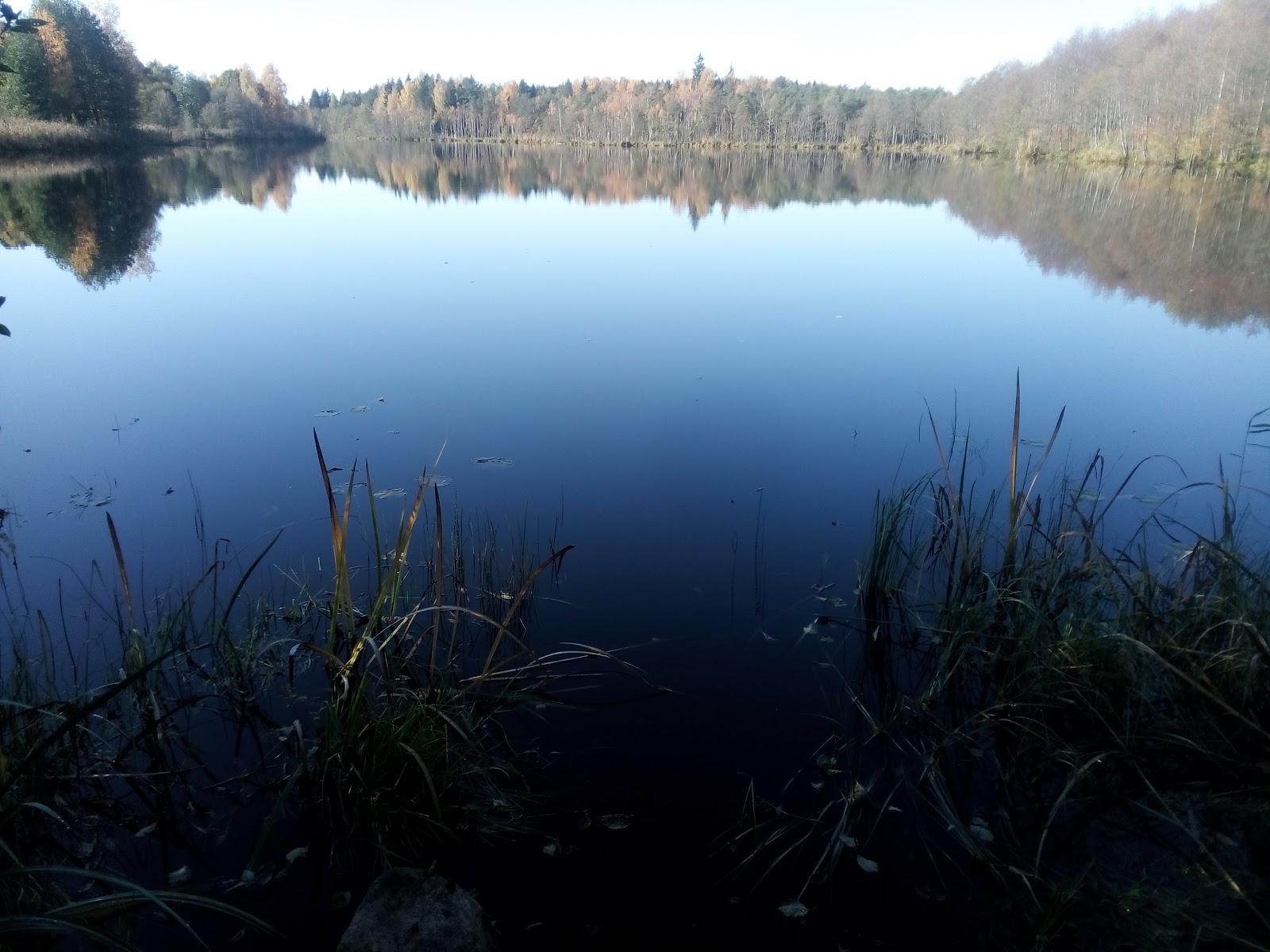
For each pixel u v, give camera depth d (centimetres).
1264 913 204
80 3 3034
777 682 314
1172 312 888
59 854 237
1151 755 263
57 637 327
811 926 214
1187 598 293
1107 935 206
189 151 3628
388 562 385
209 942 210
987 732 284
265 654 322
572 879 229
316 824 249
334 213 1692
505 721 293
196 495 456
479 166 3516
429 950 196
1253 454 503
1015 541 335
